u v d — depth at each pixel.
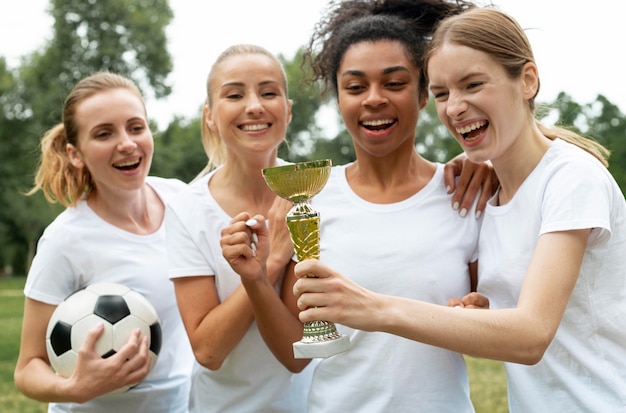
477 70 2.50
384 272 2.90
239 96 3.28
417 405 2.84
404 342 2.86
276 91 3.32
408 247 2.92
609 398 2.47
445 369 2.88
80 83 3.66
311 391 3.07
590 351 2.51
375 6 3.32
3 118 37.59
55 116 35.25
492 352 2.22
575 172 2.45
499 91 2.51
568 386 2.52
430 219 2.99
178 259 3.28
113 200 3.66
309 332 2.37
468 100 2.52
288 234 3.16
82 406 3.59
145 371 3.24
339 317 2.24
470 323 2.22
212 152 3.92
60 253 3.52
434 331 2.22
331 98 3.43
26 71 36.75
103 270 3.57
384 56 2.95
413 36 3.05
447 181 3.08
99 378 3.12
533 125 2.68
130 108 3.57
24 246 44.47
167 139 39.09
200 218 3.31
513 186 2.70
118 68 36.22
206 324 3.17
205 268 3.28
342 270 2.95
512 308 2.46
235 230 2.86
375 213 3.01
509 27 2.56
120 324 3.26
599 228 2.40
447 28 2.60
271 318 3.01
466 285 2.95
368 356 2.89
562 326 2.53
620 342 2.52
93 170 3.56
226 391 3.38
